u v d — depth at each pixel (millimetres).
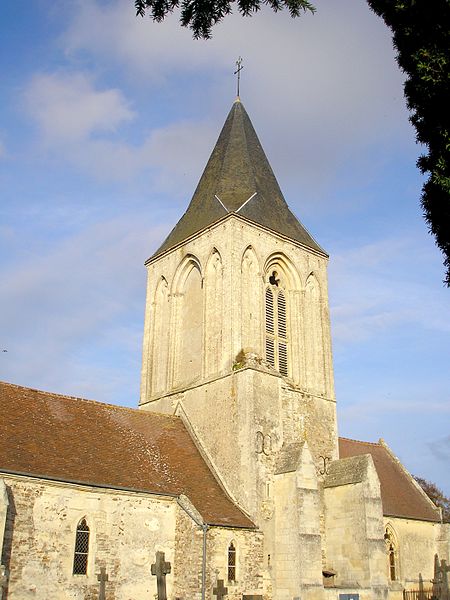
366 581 32031
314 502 31734
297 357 39062
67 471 27609
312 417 37438
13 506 25344
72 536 26562
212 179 43719
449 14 16438
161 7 16953
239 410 33812
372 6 18219
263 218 40375
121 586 27141
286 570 30469
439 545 43625
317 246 43438
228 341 35781
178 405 37719
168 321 41062
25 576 24797
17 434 28438
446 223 16922
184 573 28125
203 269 39125
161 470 31656
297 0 15633
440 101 16641
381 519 33750
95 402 34125
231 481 32906
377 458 47125
